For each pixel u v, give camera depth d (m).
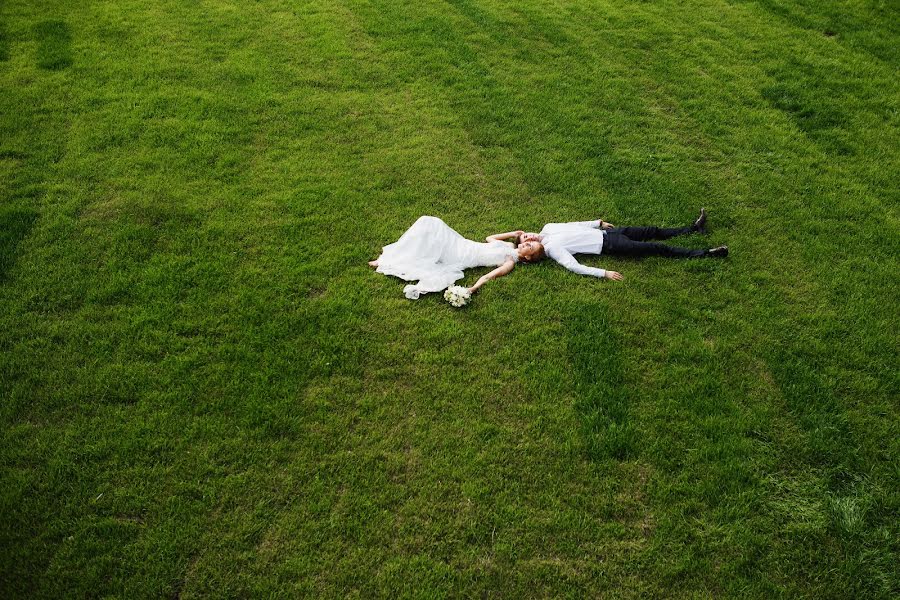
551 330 5.54
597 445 4.55
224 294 5.70
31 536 3.92
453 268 6.17
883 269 6.28
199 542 3.93
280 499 4.18
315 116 8.31
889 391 5.05
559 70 9.73
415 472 4.39
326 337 5.32
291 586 3.74
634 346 5.41
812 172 7.70
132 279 5.78
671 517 4.17
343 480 4.32
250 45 9.83
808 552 4.00
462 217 6.88
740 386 5.06
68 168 7.11
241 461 4.38
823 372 5.20
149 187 6.91
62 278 5.75
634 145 8.16
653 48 10.43
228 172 7.24
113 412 4.65
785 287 6.09
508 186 7.37
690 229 6.73
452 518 4.13
